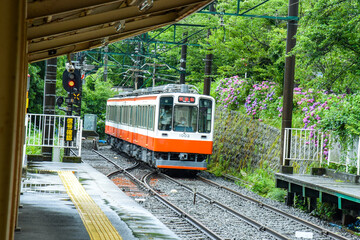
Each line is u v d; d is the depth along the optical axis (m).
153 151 27.39
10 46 3.26
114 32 10.51
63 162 22.97
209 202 18.42
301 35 18.86
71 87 23.52
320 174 19.08
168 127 26.48
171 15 10.73
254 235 13.36
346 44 18.08
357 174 16.91
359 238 13.70
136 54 40.94
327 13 17.88
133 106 32.81
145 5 7.56
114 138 40.44
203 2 9.35
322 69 20.66
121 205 13.56
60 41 10.36
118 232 9.99
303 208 18.48
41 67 45.75
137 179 22.91
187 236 12.80
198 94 26.78
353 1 17.61
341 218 16.39
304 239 13.17
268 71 28.88
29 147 26.11
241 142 28.69
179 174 28.00
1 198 3.29
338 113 17.91
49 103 22.89
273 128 25.27
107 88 58.38
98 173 20.14
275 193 20.39
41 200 13.32
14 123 3.31
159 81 61.59
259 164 25.81
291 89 21.19
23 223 10.25
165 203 17.62
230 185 23.89
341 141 17.86
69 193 14.86
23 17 3.63
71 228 10.00
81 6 5.92
